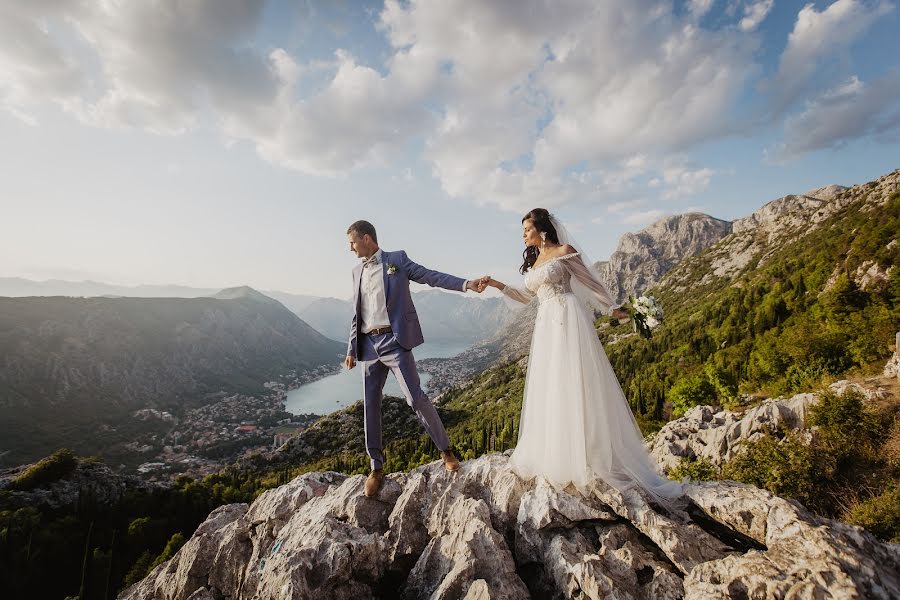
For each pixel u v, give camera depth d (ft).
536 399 14.02
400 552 12.65
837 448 36.40
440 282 14.82
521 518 12.12
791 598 7.24
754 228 621.31
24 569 134.72
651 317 13.20
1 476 219.41
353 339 15.20
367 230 14.84
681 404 134.82
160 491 213.05
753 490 11.09
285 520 15.33
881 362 69.97
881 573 7.25
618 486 12.07
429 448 217.15
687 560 9.82
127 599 16.56
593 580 9.22
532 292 15.43
